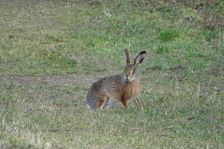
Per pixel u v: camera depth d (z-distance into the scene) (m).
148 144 14.69
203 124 16.50
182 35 25.92
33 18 28.02
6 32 26.20
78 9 28.98
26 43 24.89
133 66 17.81
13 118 16.62
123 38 25.66
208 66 22.50
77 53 24.06
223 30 26.56
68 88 20.03
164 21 27.42
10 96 19.02
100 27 26.91
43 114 17.16
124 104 17.84
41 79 21.23
